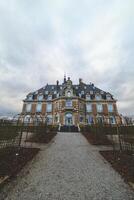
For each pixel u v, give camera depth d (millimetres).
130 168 4852
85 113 31281
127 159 5957
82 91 35375
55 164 5699
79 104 30719
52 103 33156
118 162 5695
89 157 6883
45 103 33281
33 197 3207
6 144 7371
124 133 9391
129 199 3162
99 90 36000
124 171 4688
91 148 9156
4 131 7328
